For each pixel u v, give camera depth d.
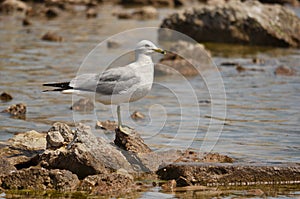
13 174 10.95
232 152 12.86
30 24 30.03
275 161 12.14
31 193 10.66
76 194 10.66
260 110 16.38
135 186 11.09
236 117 15.69
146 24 30.11
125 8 36.31
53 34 26.17
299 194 10.84
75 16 33.09
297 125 14.94
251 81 19.86
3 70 20.58
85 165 11.29
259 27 26.66
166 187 11.05
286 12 27.28
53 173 10.96
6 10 34.00
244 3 27.73
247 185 11.34
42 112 15.92
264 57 24.05
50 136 12.20
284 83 19.59
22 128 14.43
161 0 37.97
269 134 14.21
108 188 10.89
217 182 11.33
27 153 12.39
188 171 11.41
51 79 19.42
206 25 27.17
